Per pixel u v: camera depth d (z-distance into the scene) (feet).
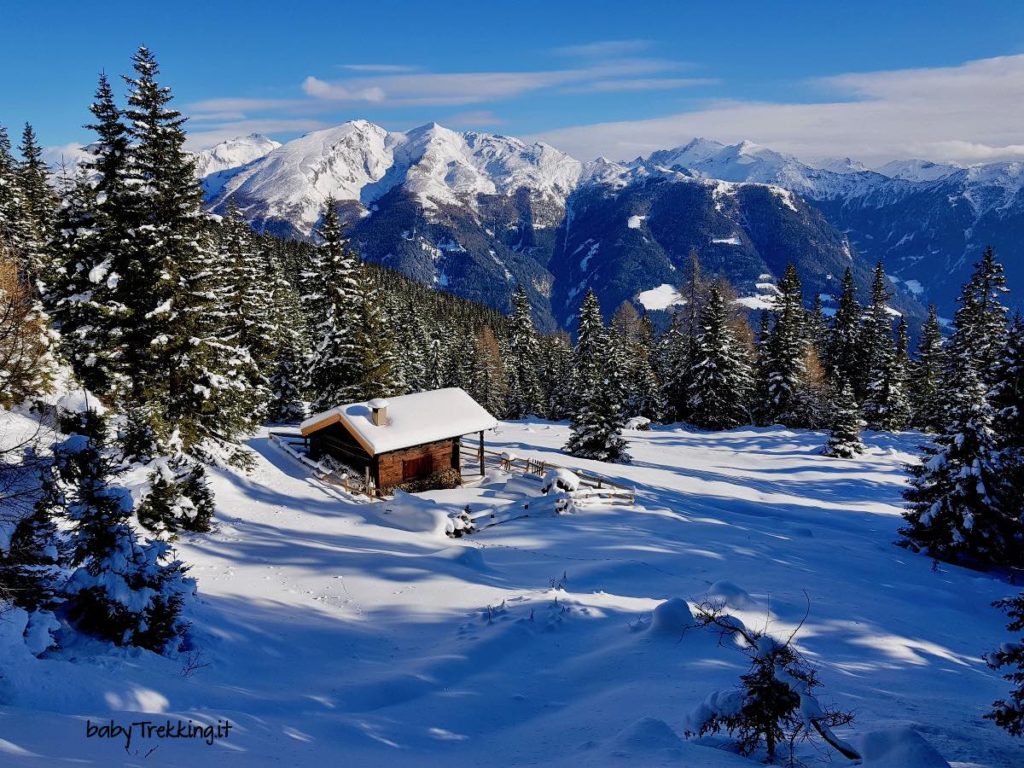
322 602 50.57
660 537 74.95
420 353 266.98
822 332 242.17
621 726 26.45
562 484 92.73
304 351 158.40
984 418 76.28
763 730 22.09
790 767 20.76
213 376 80.53
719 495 106.73
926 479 80.12
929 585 66.85
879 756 19.40
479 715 30.91
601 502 91.35
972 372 80.28
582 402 131.85
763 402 197.57
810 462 137.90
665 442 160.66
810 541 81.82
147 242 76.43
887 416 183.73
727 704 23.12
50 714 21.16
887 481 123.85
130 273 76.64
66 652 29.04
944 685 38.47
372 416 95.81
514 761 24.12
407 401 104.17
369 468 95.14
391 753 24.98
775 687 22.07
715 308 182.19
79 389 68.59
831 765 20.98
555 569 61.31
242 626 40.93
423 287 515.50
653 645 38.81
